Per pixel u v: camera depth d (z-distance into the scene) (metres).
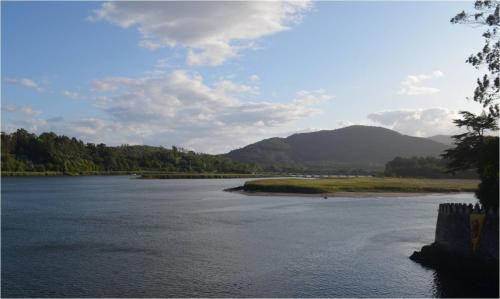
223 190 169.50
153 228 70.31
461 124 57.12
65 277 41.69
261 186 155.75
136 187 196.75
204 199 127.94
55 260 48.25
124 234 64.56
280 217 83.69
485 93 47.50
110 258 49.16
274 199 126.62
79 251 52.75
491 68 46.66
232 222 76.88
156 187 197.00
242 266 45.41
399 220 78.44
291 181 179.75
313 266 45.28
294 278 41.09
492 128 55.19
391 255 49.94
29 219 82.38
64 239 60.62
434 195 144.62
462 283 39.56
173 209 99.81
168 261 47.59
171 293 37.00
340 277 41.34
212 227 71.06
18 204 112.69
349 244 56.19
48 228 70.69
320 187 148.88
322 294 36.75
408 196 138.75
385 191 151.62
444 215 47.31
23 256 50.19
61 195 144.38
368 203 113.25
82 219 82.19
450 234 45.66
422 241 58.06
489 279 39.47
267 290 37.72
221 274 42.50
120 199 128.75
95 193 154.75
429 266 45.12
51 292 37.41
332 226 71.38
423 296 36.31
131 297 36.12
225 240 59.31
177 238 61.03
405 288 38.25
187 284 39.38
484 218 41.41
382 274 42.31
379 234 63.44
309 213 90.19
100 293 37.06
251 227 70.81
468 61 47.91
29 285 39.31
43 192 158.75
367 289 37.94
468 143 56.38
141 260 48.16
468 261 42.19
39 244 57.12
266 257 49.22
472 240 42.56
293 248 53.88
